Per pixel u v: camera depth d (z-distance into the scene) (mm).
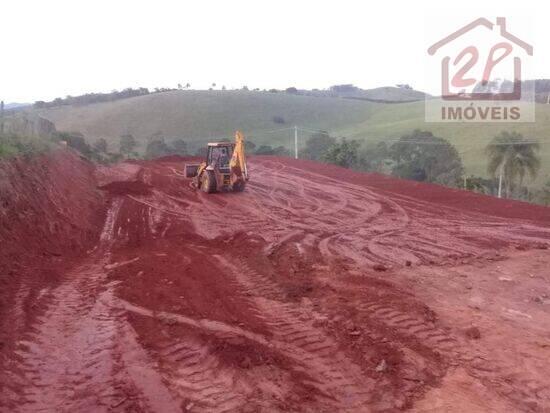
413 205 18828
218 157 21812
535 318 8109
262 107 87000
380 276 9992
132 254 12070
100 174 27406
